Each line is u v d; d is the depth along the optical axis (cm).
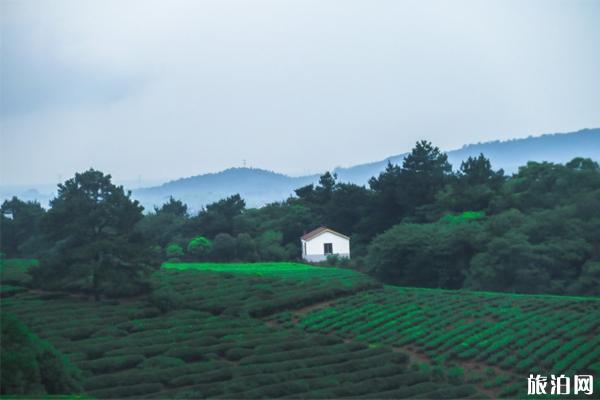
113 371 4797
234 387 4334
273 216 14275
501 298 7462
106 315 6234
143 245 7219
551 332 6006
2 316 3869
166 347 5197
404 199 11800
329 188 14825
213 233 12962
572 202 9762
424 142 12719
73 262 6844
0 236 11494
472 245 8875
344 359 5184
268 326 6175
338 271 9388
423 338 5944
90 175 7338
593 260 8406
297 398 4250
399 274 9506
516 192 11019
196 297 7056
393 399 4394
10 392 3447
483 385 4912
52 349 3953
